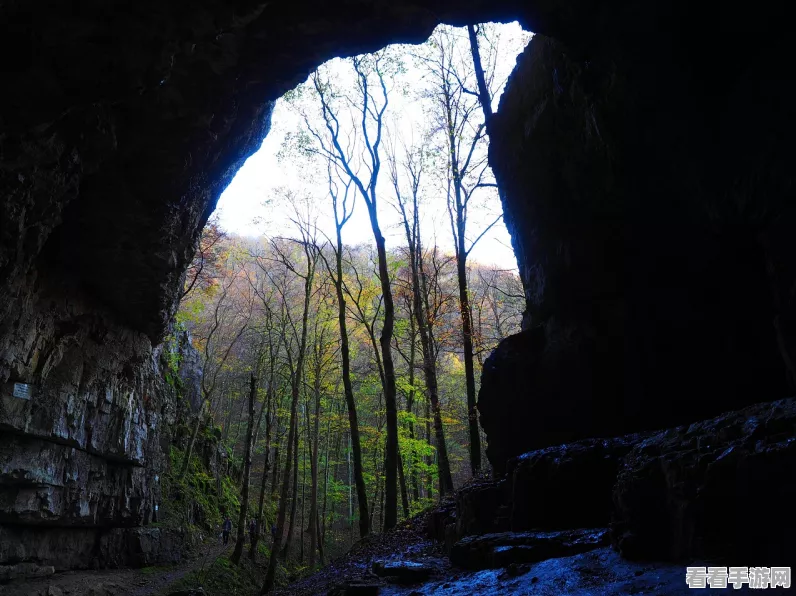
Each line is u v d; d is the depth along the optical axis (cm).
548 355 1085
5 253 1094
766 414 458
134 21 821
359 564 1162
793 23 673
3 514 1371
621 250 991
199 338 4341
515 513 750
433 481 3108
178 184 1294
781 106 669
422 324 2145
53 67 863
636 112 865
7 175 987
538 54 1123
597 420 991
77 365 1634
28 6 768
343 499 3834
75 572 1689
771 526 390
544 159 1112
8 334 1287
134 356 1961
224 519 3006
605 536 582
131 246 1458
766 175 689
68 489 1620
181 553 2248
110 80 911
